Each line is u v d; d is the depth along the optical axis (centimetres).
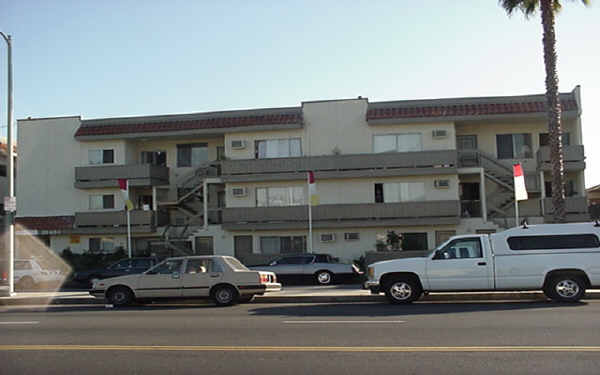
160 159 3566
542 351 881
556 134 2358
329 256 2614
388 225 3139
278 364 830
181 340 1040
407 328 1127
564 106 3084
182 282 1712
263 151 3309
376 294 1706
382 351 904
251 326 1202
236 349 943
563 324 1134
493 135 3278
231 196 3303
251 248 3281
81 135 3438
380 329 1121
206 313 1472
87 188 3438
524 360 825
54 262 3212
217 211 3459
